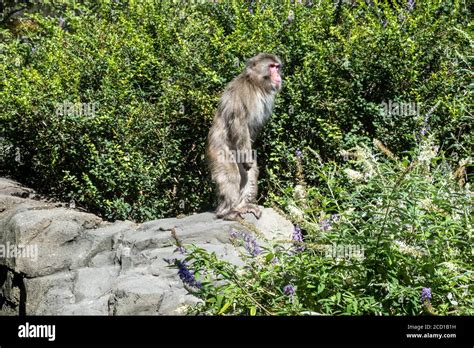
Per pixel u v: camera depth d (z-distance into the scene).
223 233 8.52
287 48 10.92
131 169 10.41
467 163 7.68
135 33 11.52
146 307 7.15
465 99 9.94
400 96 10.50
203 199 11.09
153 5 12.20
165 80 10.91
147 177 10.42
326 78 10.61
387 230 5.95
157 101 11.20
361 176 7.04
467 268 5.91
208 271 6.96
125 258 8.35
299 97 10.47
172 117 10.88
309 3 12.25
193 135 10.97
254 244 6.62
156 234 8.74
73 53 11.78
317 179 10.46
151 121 10.63
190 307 6.30
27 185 12.03
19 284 8.67
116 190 10.65
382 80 10.65
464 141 9.72
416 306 5.60
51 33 12.77
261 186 10.91
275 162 10.73
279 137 10.62
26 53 12.74
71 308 7.73
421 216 5.95
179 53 11.09
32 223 8.70
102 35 11.91
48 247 8.66
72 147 10.68
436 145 9.73
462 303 5.77
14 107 10.88
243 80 9.88
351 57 10.66
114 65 10.87
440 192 6.54
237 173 9.68
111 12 12.69
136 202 10.59
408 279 5.87
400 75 10.58
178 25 11.95
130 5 12.41
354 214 6.50
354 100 10.54
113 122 10.57
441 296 5.82
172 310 7.07
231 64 10.80
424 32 10.77
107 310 7.51
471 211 6.67
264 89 9.84
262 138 10.66
